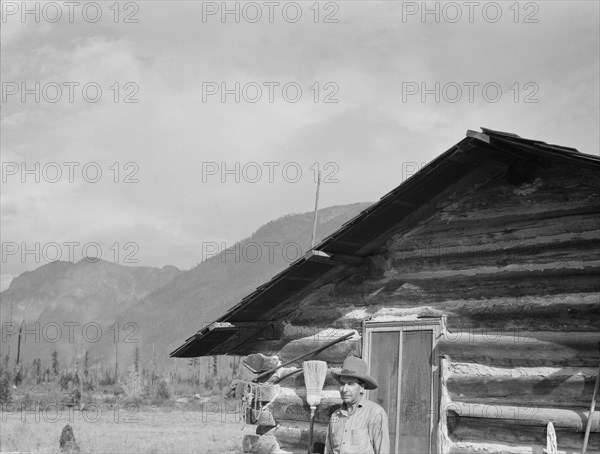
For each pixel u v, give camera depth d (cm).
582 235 990
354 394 902
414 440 1073
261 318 1277
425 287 1113
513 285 1030
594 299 962
